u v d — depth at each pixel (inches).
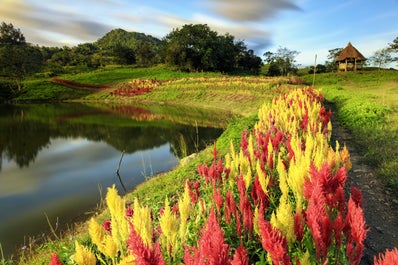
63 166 607.8
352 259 87.7
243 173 177.9
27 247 312.5
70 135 902.4
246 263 74.5
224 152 407.8
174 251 107.2
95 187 493.7
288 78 1729.8
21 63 2413.9
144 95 1977.1
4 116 1311.5
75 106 1717.5
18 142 820.0
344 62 2373.3
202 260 74.7
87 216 388.8
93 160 645.3
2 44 3688.5
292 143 189.0
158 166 583.5
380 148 354.0
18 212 408.5
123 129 972.6
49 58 5187.0
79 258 88.0
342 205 109.8
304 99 527.8
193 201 162.6
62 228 357.7
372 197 238.8
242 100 1427.2
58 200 446.0
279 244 75.5
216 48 2883.9
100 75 2822.3
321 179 107.3
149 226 96.3
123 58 4222.4
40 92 2244.1
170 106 1596.9
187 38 2802.7
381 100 781.3
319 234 85.9
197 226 149.6
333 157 157.5
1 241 331.9
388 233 188.1
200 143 748.0
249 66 3403.1
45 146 773.9
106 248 94.3
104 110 1491.1
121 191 469.4
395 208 218.7
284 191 132.2
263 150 209.9
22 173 569.6
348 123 538.6
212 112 1302.9
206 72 2704.2
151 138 833.5
